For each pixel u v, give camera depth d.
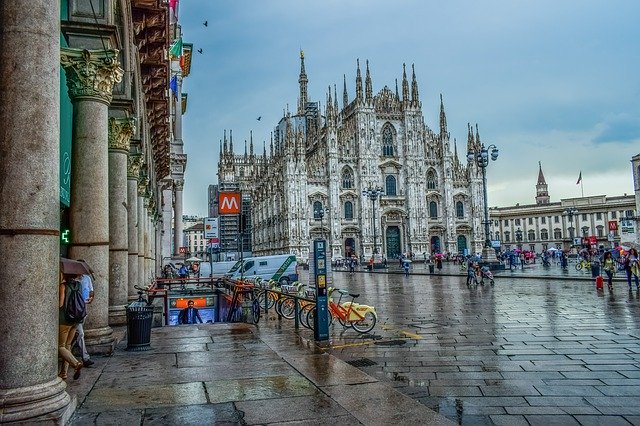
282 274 47.56
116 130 15.51
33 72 6.49
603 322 16.12
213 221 35.59
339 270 77.56
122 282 15.75
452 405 7.99
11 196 6.29
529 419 7.25
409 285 38.19
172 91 50.00
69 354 9.18
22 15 6.51
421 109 103.88
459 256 87.00
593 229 130.88
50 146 6.61
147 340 12.52
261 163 133.75
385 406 7.45
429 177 104.88
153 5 18.14
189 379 9.23
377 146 101.50
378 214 99.31
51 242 6.54
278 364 10.52
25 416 6.02
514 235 147.38
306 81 136.75
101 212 11.65
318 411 7.24
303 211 94.88
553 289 29.73
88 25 11.70
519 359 11.14
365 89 102.88
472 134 103.50
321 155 99.38
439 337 14.41
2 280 6.24
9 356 6.17
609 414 7.39
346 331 15.95
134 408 7.45
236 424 6.72
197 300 29.05
